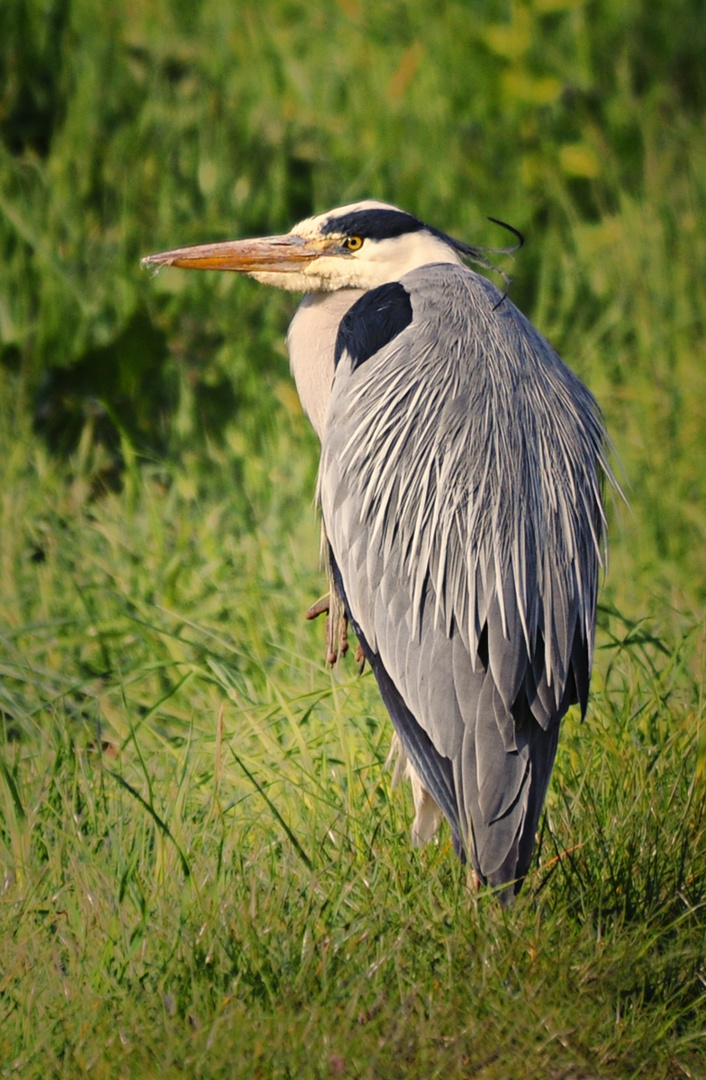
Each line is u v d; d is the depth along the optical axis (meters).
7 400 12.57
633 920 7.13
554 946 6.87
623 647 9.24
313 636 10.05
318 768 8.36
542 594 7.38
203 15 16.34
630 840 7.53
